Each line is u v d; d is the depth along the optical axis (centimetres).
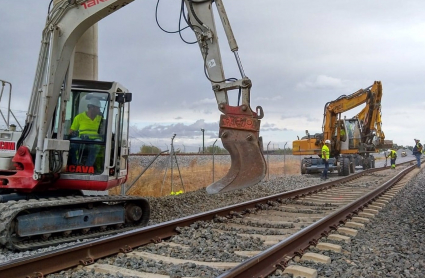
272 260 466
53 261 447
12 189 709
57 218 631
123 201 755
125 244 542
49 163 666
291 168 2878
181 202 1082
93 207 700
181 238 605
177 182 1625
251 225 737
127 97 758
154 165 1688
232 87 768
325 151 1956
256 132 753
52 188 725
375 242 611
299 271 444
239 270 394
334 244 568
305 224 730
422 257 532
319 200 1116
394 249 569
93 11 674
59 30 678
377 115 2597
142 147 2070
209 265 475
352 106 2286
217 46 783
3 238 562
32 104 680
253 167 745
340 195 1240
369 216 846
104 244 509
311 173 2305
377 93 2444
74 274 441
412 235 673
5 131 714
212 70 783
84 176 714
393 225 759
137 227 760
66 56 686
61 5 680
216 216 765
